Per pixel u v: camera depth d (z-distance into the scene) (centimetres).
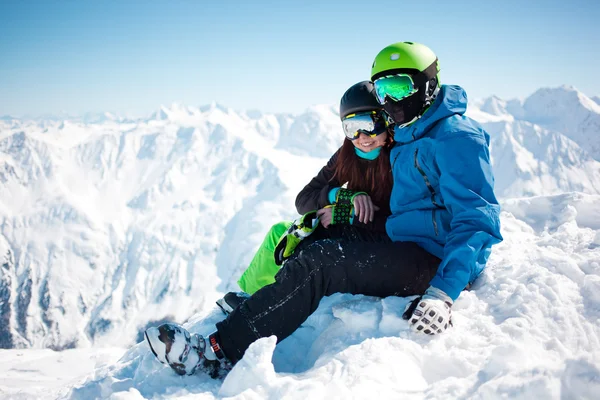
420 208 235
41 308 15050
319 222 274
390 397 148
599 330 191
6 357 1345
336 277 208
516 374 131
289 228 257
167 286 15550
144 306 15062
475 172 206
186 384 188
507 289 219
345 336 205
